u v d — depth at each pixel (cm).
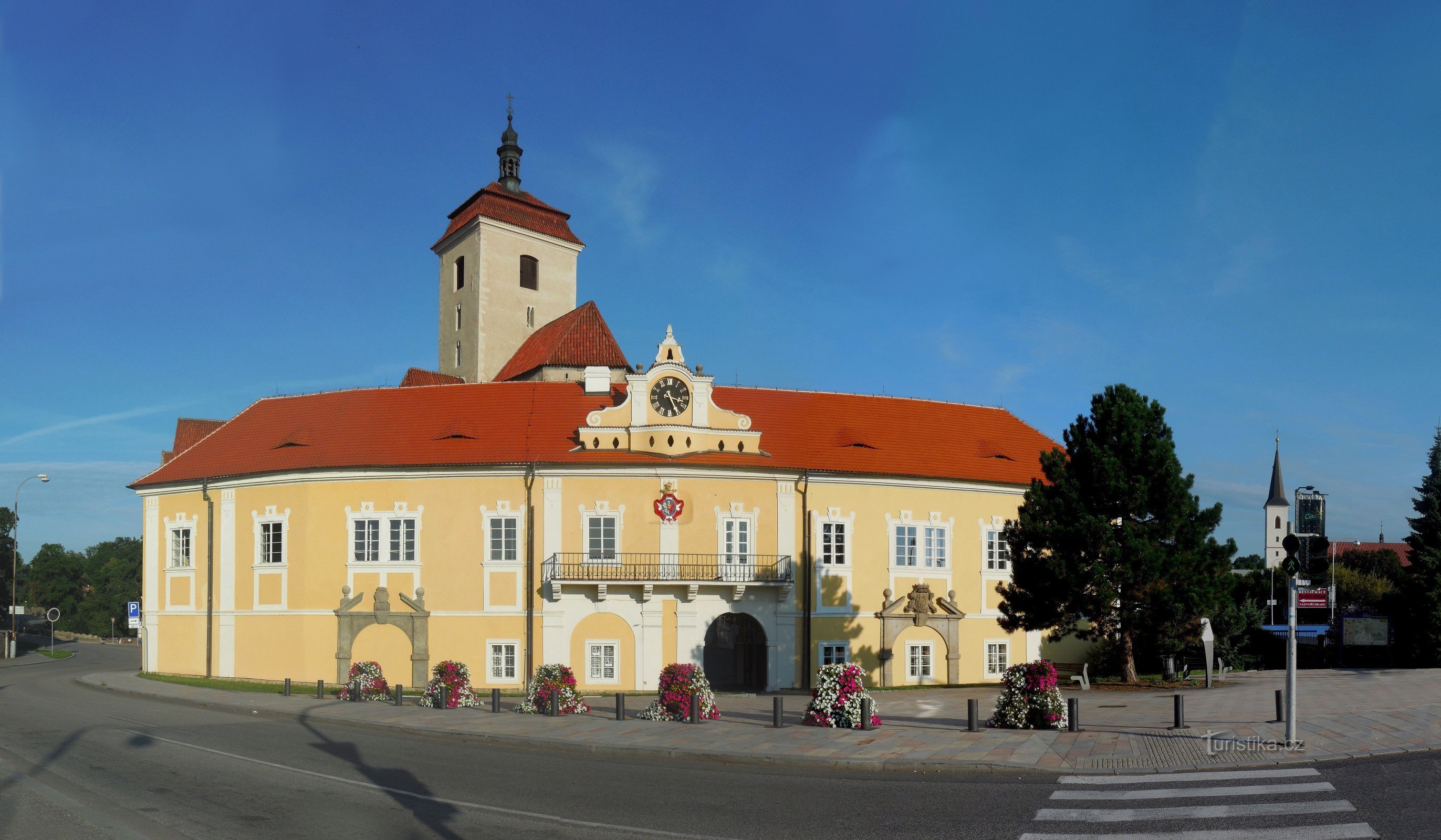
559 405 4856
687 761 2288
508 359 7275
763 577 4447
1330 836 1488
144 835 1530
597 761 2272
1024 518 4066
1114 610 3962
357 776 2041
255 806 1747
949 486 4878
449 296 7625
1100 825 1586
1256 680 4091
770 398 5125
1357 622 4841
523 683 4328
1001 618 4597
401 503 4494
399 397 4984
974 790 1892
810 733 2620
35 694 4097
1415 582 4806
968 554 4897
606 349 6216
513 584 4394
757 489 4575
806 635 4512
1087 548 3881
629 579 4300
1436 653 4612
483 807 1736
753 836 1527
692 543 4475
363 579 4472
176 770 2119
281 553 4625
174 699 3769
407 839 1515
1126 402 4122
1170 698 3369
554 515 4416
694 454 4538
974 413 5512
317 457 4606
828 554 4631
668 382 4600
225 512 4788
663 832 1555
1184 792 1836
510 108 7756
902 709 3222
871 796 1834
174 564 5012
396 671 4412
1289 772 2012
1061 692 3716
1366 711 2798
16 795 1814
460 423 4731
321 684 3759
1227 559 4066
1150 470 3981
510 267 7356
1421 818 1587
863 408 5225
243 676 4650
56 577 15588
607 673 4344
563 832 1557
